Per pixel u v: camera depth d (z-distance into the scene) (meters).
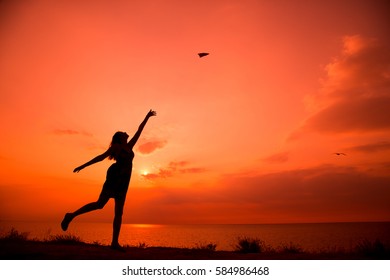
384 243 5.89
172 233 120.06
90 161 4.97
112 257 4.89
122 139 5.27
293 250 7.11
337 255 5.52
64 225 4.92
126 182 5.21
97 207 5.05
